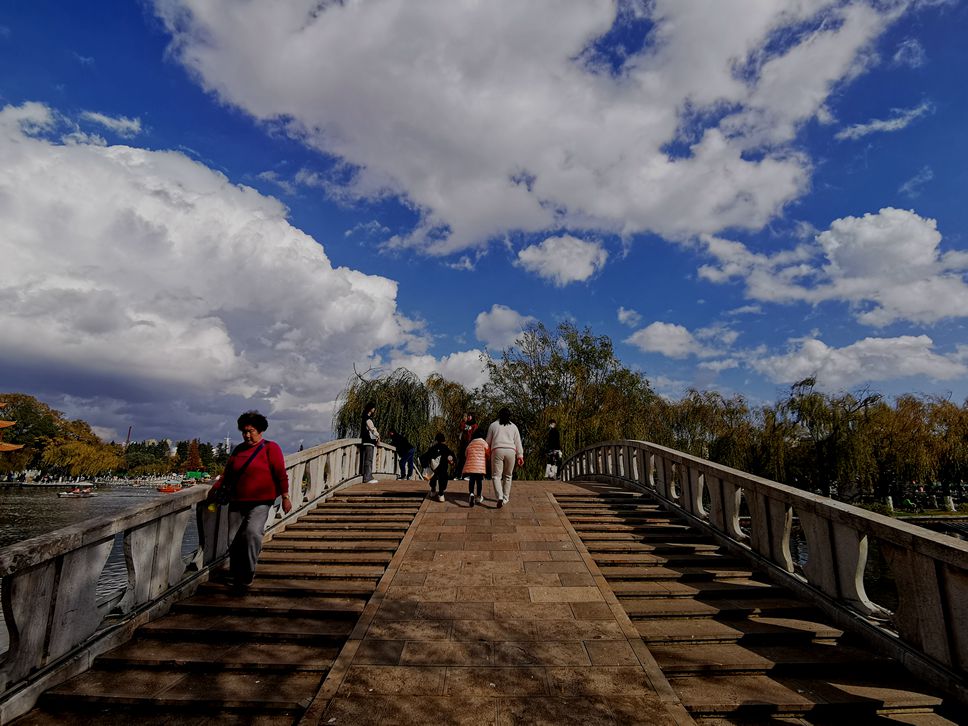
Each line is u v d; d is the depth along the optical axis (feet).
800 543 57.88
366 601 17.79
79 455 299.79
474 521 27.17
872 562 50.75
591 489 38.52
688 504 28.73
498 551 22.35
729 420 114.93
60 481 316.40
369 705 11.55
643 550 23.62
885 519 15.37
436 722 10.94
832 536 17.62
